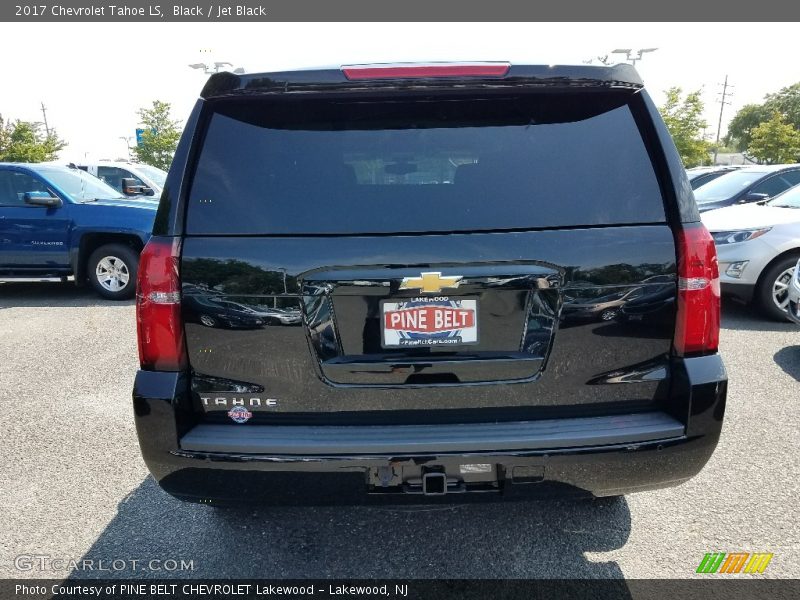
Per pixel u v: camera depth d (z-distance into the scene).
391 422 2.05
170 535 2.69
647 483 2.07
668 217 1.99
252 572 2.43
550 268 1.95
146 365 2.05
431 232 1.95
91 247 7.89
